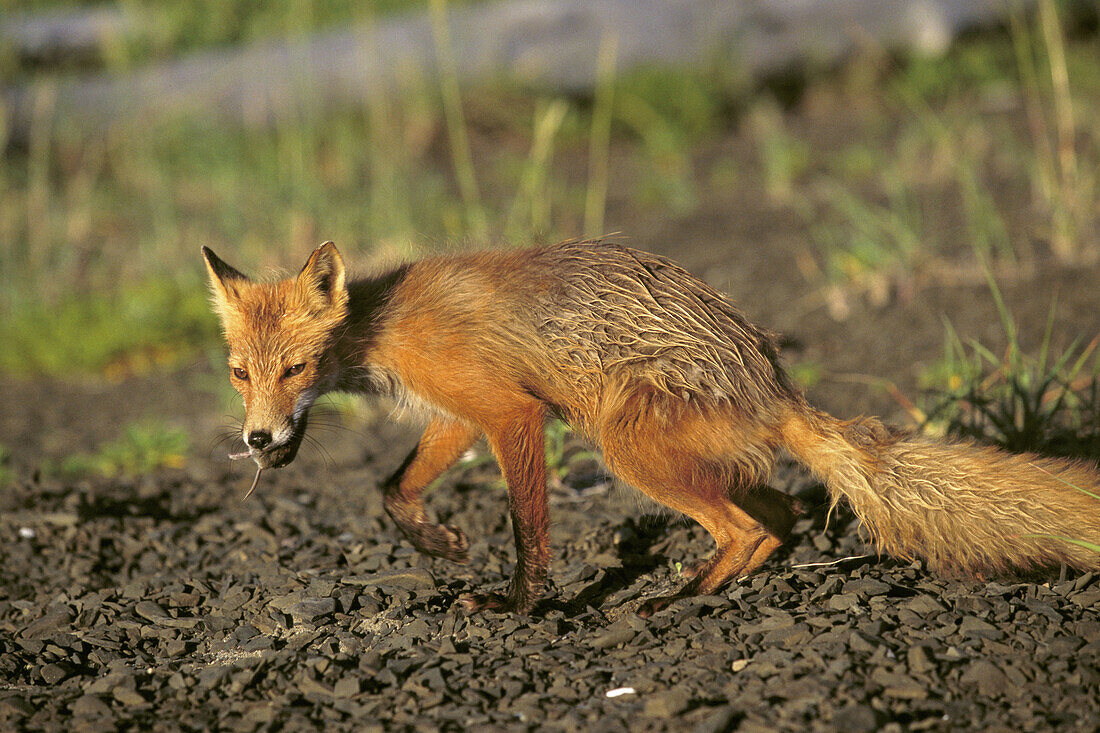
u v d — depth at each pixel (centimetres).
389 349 821
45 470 1312
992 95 2492
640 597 812
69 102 2478
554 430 1066
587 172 2394
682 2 2725
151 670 731
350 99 2514
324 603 807
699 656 684
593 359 791
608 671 679
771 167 2170
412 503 874
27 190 2375
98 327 1819
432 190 2173
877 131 2408
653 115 2591
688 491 777
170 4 2888
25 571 959
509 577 883
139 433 1356
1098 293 1358
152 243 2145
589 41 2650
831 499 877
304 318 806
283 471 1241
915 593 762
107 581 932
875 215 1777
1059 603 724
